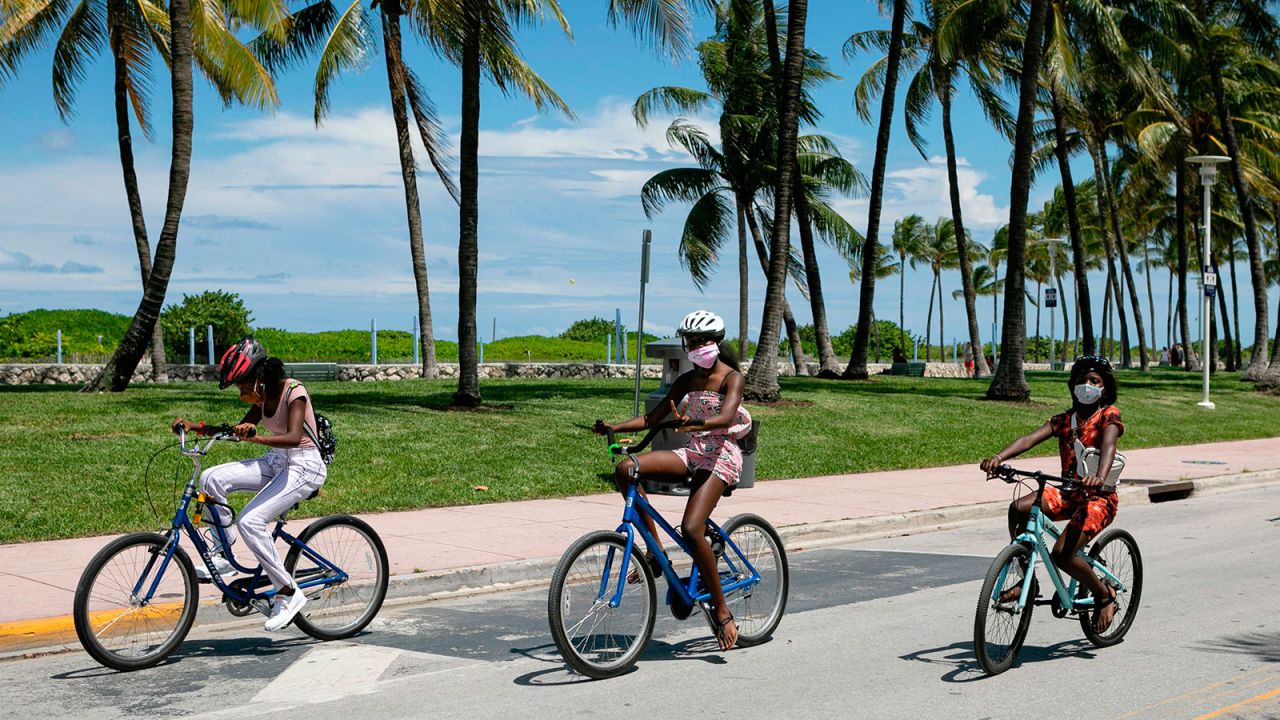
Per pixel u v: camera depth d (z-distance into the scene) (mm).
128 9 25359
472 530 11344
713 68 35562
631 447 6621
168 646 6801
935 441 20344
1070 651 7047
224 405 18562
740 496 14414
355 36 28859
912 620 8039
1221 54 38906
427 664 6805
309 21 29672
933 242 92562
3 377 29828
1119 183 61938
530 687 6277
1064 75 28234
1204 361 29750
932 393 27797
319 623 7406
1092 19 29469
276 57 29938
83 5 25953
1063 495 6672
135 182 26781
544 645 7301
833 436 20016
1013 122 39281
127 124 26609
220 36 22938
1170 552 10953
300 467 6930
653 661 6863
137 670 6648
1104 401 6664
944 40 29281
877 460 18109
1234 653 6988
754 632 7289
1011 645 6559
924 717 5664
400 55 29859
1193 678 6398
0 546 10250
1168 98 37938
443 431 17297
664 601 8734
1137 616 8047
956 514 13484
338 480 13672
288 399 6891
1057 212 79500
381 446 15789
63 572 9070
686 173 35375
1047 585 9180
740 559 7156
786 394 25297
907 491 15016
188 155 21359
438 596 9000
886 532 12617
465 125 19875
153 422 16484
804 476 16641
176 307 38719
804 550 11344
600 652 6504
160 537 6762
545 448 16594
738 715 5719
